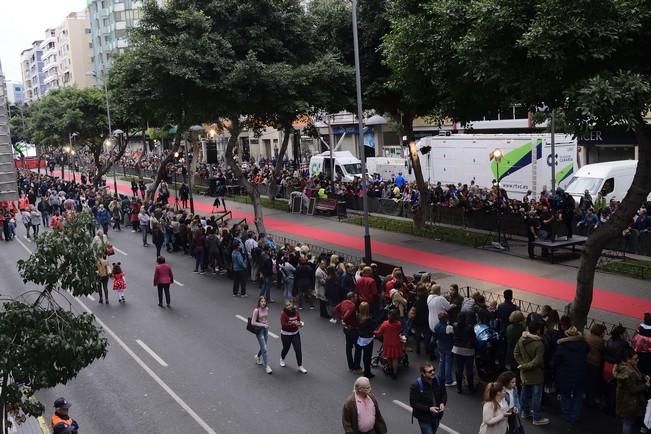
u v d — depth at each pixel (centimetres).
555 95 1298
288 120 2619
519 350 1094
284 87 2345
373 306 1531
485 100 1555
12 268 2689
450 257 2355
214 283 2239
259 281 2198
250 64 2281
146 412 1238
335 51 2592
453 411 1159
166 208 3077
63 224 848
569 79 1234
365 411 883
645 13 1148
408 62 1614
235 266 2044
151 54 2250
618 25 1153
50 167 7900
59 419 959
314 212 3491
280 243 2755
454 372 1339
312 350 1524
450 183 3647
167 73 2298
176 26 2444
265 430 1135
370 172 4288
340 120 5791
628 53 1220
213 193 4603
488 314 1260
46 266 778
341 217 3291
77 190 4381
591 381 1120
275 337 1636
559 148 3177
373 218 3198
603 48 1158
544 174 3131
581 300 1371
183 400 1284
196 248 2405
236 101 2356
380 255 2455
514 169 3231
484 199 2789
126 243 3075
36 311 752
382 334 1321
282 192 4106
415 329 1450
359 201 3441
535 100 1348
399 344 1316
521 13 1230
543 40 1151
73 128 4966
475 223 2755
